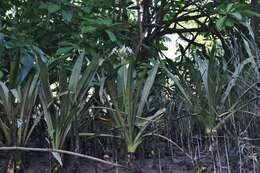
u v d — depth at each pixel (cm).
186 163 226
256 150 214
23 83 202
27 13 263
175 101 252
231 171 200
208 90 204
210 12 272
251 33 243
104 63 210
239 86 221
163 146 254
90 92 231
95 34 235
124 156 212
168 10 288
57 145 190
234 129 205
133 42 273
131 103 199
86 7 246
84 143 233
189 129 241
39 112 214
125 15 276
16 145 184
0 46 215
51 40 265
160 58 276
